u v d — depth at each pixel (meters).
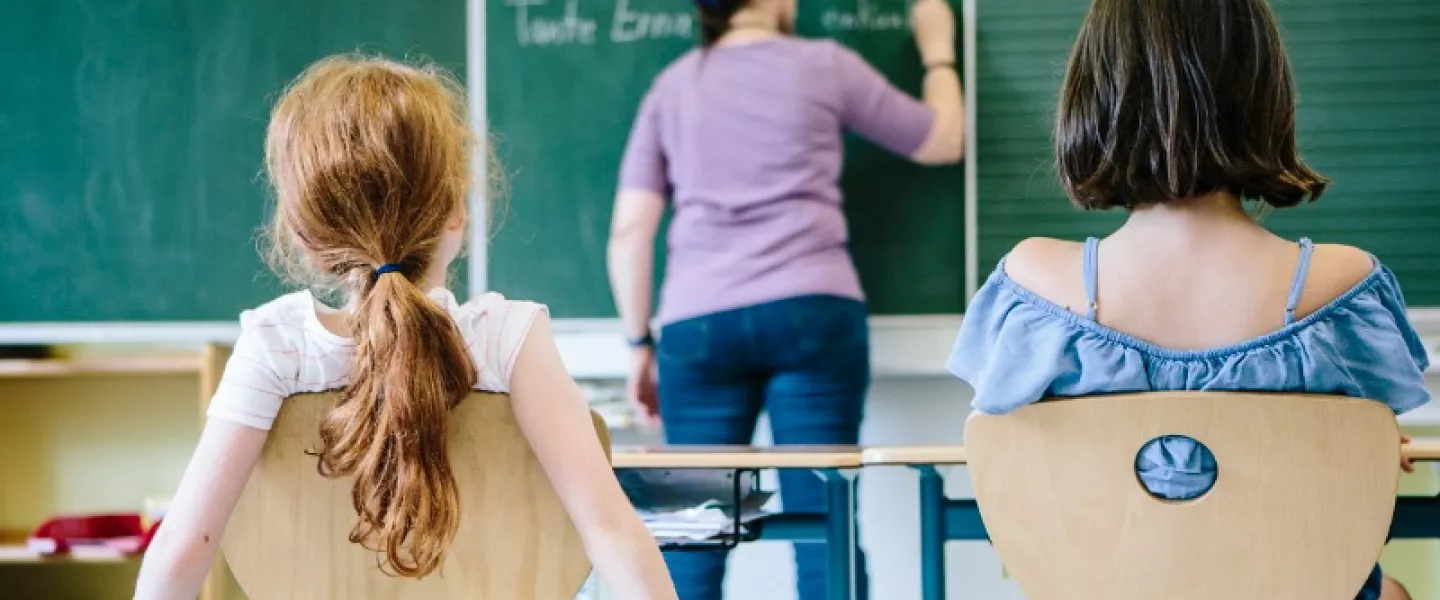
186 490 1.18
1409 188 3.02
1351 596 1.24
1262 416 1.23
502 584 1.21
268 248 3.17
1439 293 3.00
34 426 3.38
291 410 1.20
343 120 1.23
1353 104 3.02
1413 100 3.02
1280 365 1.29
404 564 1.20
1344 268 1.35
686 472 1.95
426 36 3.18
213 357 3.06
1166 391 1.27
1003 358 1.36
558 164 3.14
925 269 3.09
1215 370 1.30
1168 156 1.31
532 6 3.15
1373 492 1.23
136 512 3.34
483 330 1.23
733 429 2.97
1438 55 3.01
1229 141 1.32
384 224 1.21
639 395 3.07
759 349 2.92
